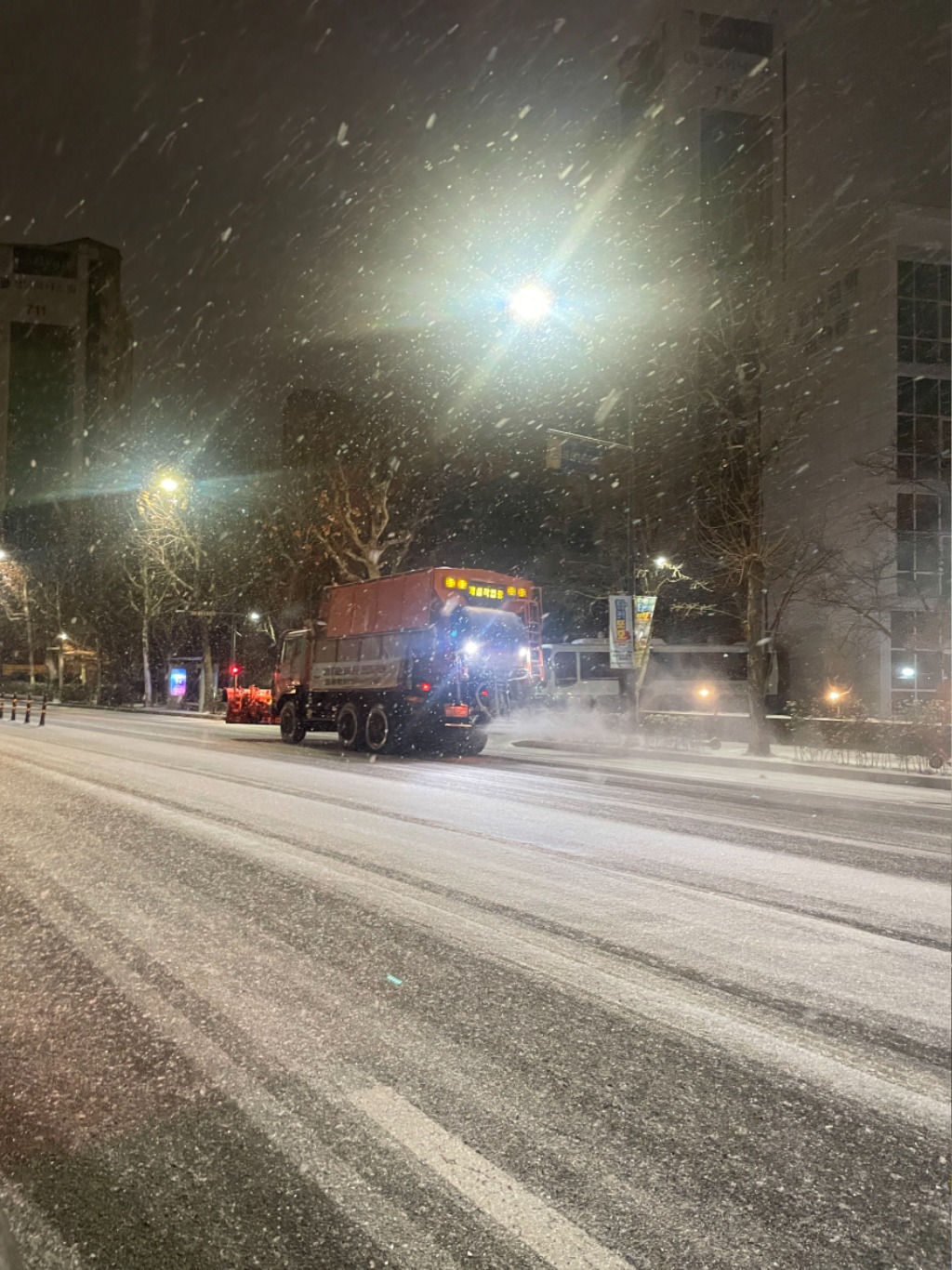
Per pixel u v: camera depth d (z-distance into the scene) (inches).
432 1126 138.6
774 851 377.7
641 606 1042.1
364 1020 180.7
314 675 1005.8
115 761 717.9
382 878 304.5
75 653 3117.6
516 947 229.8
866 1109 148.4
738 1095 152.1
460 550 2014.0
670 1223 115.6
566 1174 126.2
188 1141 132.5
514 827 419.2
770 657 1119.0
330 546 1654.8
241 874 306.8
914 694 1680.6
